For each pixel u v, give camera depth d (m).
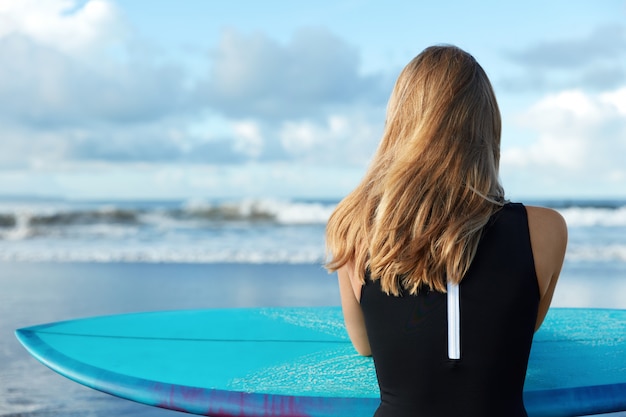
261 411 1.72
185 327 2.47
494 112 1.43
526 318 1.29
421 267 1.27
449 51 1.44
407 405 1.29
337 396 1.75
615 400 1.76
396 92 1.45
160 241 12.38
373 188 1.39
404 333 1.30
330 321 2.54
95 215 16.33
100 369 1.99
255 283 6.83
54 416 3.06
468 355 1.27
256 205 16.69
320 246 11.38
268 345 2.22
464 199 1.31
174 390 1.82
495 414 1.27
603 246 10.65
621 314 2.57
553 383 1.83
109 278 7.20
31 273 7.61
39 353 2.15
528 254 1.29
